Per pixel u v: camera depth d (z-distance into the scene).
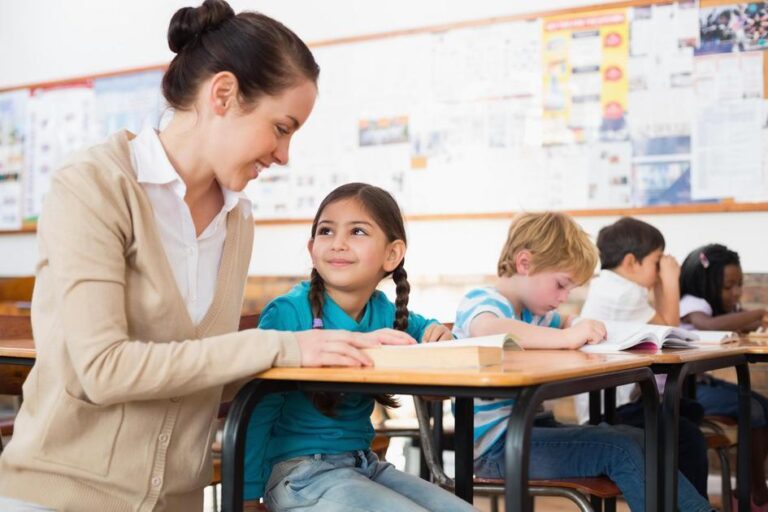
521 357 1.44
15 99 4.91
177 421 1.28
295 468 1.42
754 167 3.42
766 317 3.11
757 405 3.03
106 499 1.23
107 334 1.15
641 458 1.71
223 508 1.20
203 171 1.31
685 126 3.52
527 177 3.75
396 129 4.00
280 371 1.15
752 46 3.44
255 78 1.26
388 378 1.09
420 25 3.98
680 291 3.37
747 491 2.16
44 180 4.81
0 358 1.57
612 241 2.99
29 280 3.73
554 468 1.81
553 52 3.72
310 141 4.18
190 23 1.30
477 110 3.84
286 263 4.23
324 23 4.18
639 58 3.59
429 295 3.91
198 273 1.36
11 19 4.96
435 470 1.92
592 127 3.65
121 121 4.63
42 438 1.20
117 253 1.20
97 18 4.74
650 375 1.50
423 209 3.94
